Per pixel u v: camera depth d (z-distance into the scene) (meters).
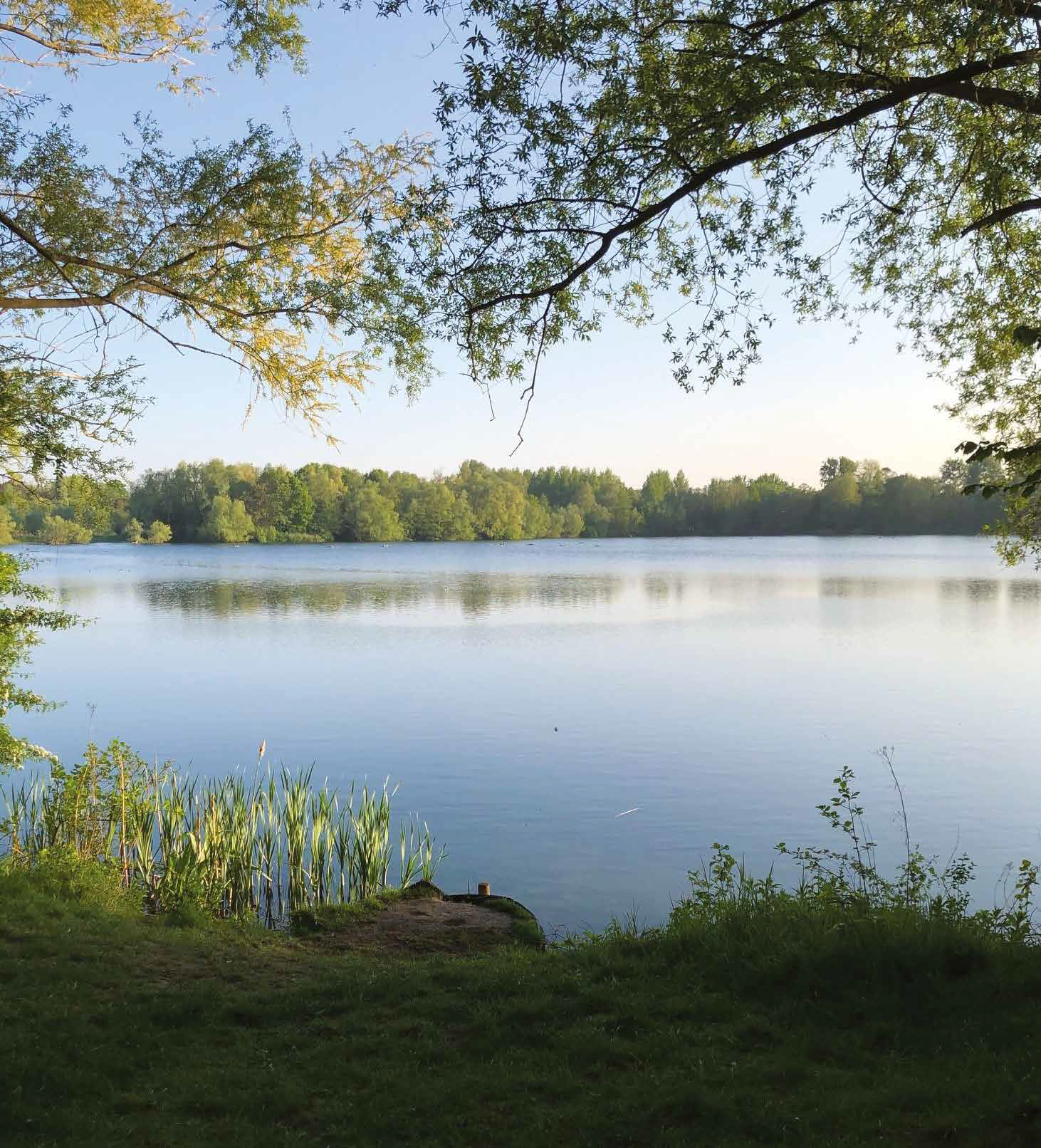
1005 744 21.64
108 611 55.50
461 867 13.51
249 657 37.22
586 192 7.70
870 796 17.47
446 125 7.28
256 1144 4.22
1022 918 6.54
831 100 7.17
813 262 8.98
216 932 8.73
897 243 9.66
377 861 12.25
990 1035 5.06
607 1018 5.54
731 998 5.81
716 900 8.22
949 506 142.62
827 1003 5.62
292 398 11.46
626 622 49.25
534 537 172.25
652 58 7.62
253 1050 5.30
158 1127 4.36
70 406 10.56
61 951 7.04
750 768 19.56
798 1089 4.61
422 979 6.45
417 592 69.12
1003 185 8.30
